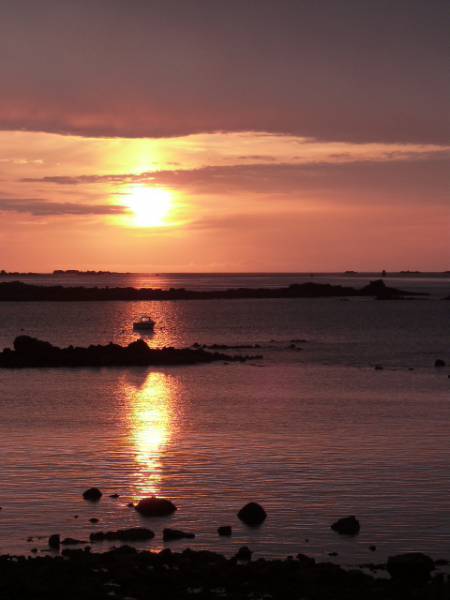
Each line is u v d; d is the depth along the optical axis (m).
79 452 43.31
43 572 25.02
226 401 64.56
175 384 77.12
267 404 62.66
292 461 41.22
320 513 32.41
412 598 23.58
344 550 28.41
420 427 51.69
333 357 106.31
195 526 30.88
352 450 44.00
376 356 108.00
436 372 88.12
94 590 23.75
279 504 33.59
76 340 140.88
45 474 38.28
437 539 29.50
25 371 89.38
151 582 24.50
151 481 37.12
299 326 175.88
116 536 29.31
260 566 25.80
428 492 35.34
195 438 47.59
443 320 198.00
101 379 81.62
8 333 156.38
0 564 25.80
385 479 37.56
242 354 110.44
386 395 68.50
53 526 30.70
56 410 59.31
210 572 25.08
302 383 77.75
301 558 26.95
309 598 23.58
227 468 39.66
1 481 36.91
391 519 31.64
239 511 32.12
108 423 53.19
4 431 49.94
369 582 24.91
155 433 49.22
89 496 34.38
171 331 162.12
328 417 55.97
